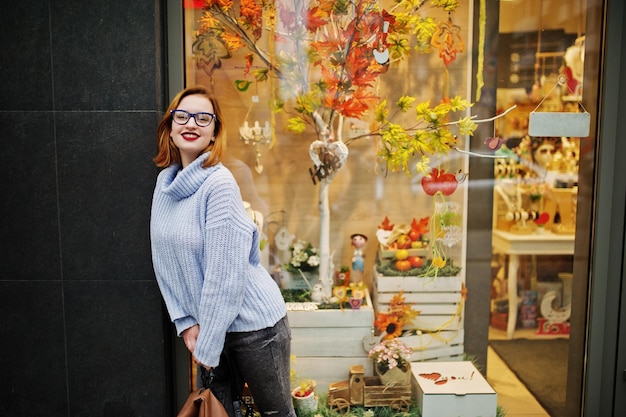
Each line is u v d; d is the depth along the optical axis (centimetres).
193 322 163
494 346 233
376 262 228
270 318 162
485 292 230
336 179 223
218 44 210
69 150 193
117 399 204
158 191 165
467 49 216
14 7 187
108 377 203
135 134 192
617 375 221
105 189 194
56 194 195
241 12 208
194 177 153
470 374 223
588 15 214
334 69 214
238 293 150
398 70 216
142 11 187
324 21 210
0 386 204
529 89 219
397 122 218
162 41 197
